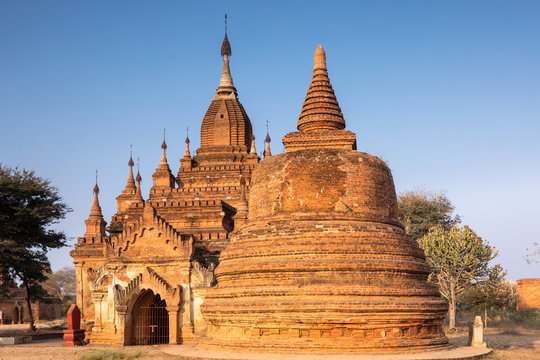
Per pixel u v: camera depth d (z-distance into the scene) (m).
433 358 28.25
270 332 31.11
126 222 56.91
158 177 65.31
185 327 43.09
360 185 34.22
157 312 46.16
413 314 30.98
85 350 39.94
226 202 60.38
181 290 43.69
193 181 64.69
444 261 61.12
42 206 55.47
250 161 65.38
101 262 55.62
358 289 30.69
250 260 33.50
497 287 67.19
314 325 30.28
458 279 61.16
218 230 52.69
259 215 35.25
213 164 65.88
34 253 55.72
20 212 53.16
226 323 33.06
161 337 46.03
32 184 55.28
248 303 31.53
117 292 44.47
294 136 36.66
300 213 33.62
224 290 33.88
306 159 34.56
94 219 61.62
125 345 43.97
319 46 40.03
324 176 34.12
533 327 65.38
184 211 54.47
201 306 35.22
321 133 36.50
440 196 83.12
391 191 36.03
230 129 67.19
